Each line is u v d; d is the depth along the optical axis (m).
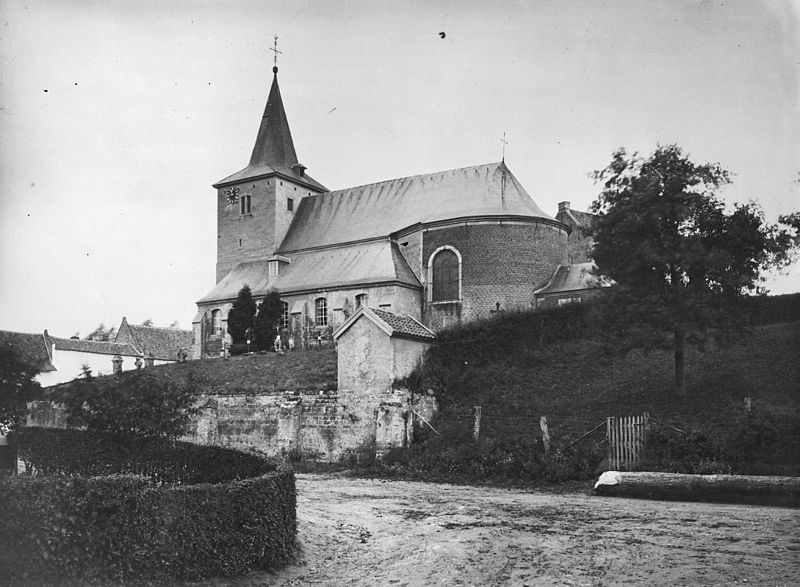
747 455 18.47
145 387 16.89
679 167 26.02
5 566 8.50
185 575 9.77
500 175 50.91
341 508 16.70
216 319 58.88
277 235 61.56
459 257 46.97
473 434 25.03
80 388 16.58
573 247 59.12
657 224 25.56
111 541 9.21
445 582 9.86
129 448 16.80
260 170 63.31
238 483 10.77
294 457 29.31
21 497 8.74
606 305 26.62
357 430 28.17
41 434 21.58
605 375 30.88
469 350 32.44
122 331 80.31
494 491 19.72
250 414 31.69
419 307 48.91
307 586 10.20
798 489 15.48
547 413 26.86
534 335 35.22
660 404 25.92
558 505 16.34
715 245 25.50
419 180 56.38
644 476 17.59
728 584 8.88
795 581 8.91
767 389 25.48
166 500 9.79
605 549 11.09
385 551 12.08
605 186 27.36
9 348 18.19
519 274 45.81
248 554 10.55
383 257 50.25
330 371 35.03
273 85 67.88
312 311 52.25
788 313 33.53
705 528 12.59
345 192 61.16
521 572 10.05
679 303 25.22
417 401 27.84
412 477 23.45
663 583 9.03
